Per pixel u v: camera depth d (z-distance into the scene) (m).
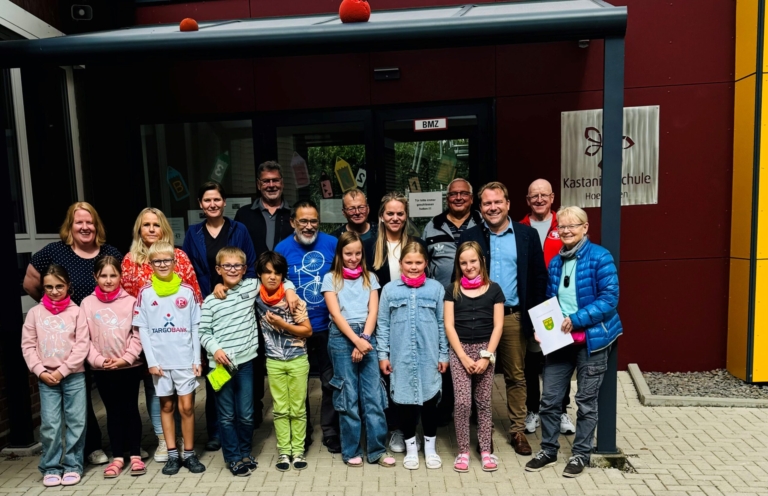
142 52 3.39
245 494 3.06
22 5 4.35
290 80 5.12
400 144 5.16
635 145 4.87
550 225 3.92
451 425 4.02
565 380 3.29
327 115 5.16
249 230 4.04
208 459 3.55
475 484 3.12
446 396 3.69
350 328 3.26
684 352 4.97
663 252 4.92
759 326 4.49
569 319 3.12
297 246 3.60
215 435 3.68
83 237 3.40
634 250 4.94
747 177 4.50
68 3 4.96
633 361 5.02
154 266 3.22
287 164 5.29
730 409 4.19
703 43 4.73
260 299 3.36
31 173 4.50
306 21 4.37
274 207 4.07
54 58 3.43
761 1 4.29
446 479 3.19
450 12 3.99
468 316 3.27
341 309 3.34
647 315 4.97
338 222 5.29
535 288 3.49
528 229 3.51
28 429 3.73
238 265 3.28
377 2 4.97
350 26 3.28
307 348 3.67
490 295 3.29
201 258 3.65
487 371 3.29
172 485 3.19
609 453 3.31
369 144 5.14
